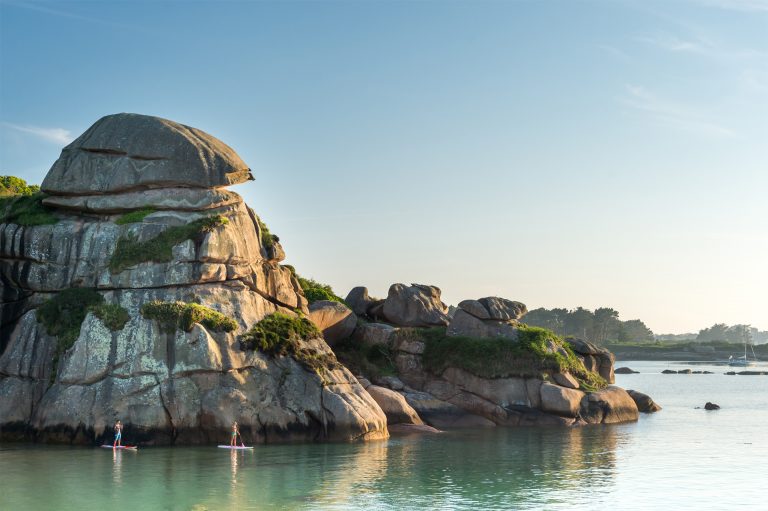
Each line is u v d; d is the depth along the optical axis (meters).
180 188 57.34
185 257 54.91
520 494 38.28
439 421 66.75
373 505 35.44
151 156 57.09
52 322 54.09
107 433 49.56
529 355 70.38
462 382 69.75
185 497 36.31
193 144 58.09
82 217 57.91
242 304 56.34
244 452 48.53
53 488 37.81
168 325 51.78
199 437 50.75
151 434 49.91
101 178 57.09
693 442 57.72
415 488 39.22
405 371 71.94
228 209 58.53
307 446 51.81
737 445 56.16
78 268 55.81
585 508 35.75
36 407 52.12
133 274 54.47
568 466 46.50
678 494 38.91
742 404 96.25
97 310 52.53
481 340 71.44
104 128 58.91
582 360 77.94
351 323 72.75
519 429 65.38
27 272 56.25
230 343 53.19
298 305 63.94
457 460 47.97
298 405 53.69
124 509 34.00
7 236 56.78
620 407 72.75
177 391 50.69
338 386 56.31
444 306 82.44
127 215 56.81
